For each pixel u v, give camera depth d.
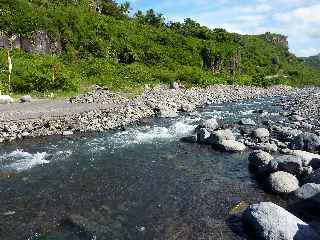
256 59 117.44
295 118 31.58
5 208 14.09
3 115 28.19
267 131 24.61
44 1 71.75
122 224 12.91
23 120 27.11
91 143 23.05
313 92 66.75
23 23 58.97
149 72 60.75
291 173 16.31
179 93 47.41
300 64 154.62
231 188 16.09
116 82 50.09
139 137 24.69
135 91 45.44
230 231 12.40
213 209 14.05
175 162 19.58
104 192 15.61
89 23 72.75
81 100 36.59
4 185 16.27
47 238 12.02
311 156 18.03
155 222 13.05
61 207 14.19
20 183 16.52
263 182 16.72
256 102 46.16
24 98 34.94
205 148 22.19
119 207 14.22
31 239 11.95
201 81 61.50
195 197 15.14
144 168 18.61
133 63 67.69
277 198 14.95
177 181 16.89
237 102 46.22
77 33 67.69
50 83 40.66
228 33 121.38
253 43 137.62
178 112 35.38
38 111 30.36
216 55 89.44
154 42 82.88
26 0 66.69
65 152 21.09
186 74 63.25
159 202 14.67
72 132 25.42
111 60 63.88
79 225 12.82
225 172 18.12
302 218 13.30
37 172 17.89
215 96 49.06
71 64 56.12
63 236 12.14
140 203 14.58
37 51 58.78
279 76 107.50
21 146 22.14
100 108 33.00
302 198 14.04
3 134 23.80
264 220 11.85
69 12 71.88
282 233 11.33
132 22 92.25
